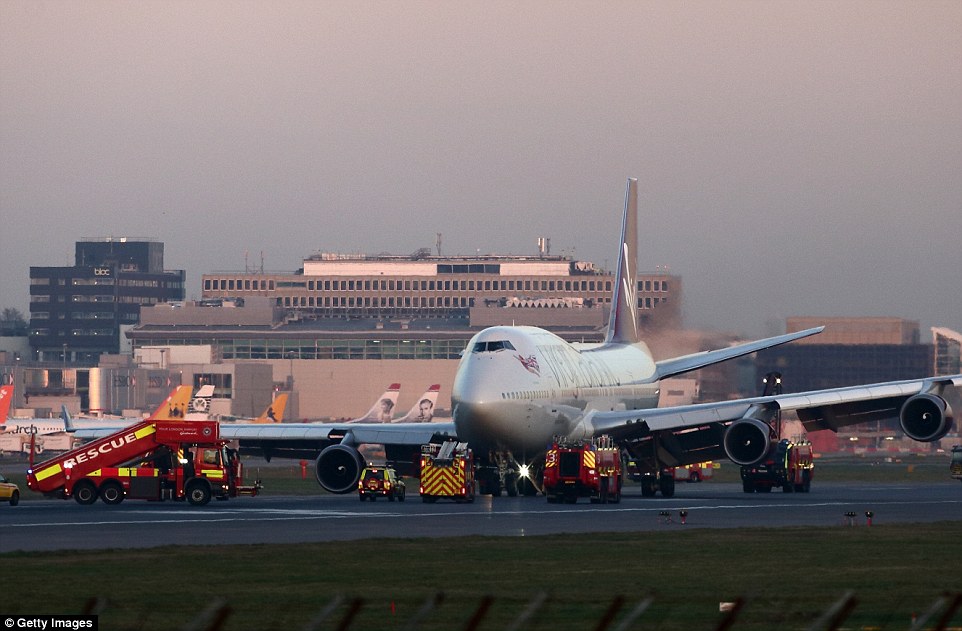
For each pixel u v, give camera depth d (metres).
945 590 112.88
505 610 102.31
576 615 99.75
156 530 166.88
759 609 102.38
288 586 113.88
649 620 97.94
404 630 93.69
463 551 141.38
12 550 140.38
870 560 135.88
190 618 97.00
